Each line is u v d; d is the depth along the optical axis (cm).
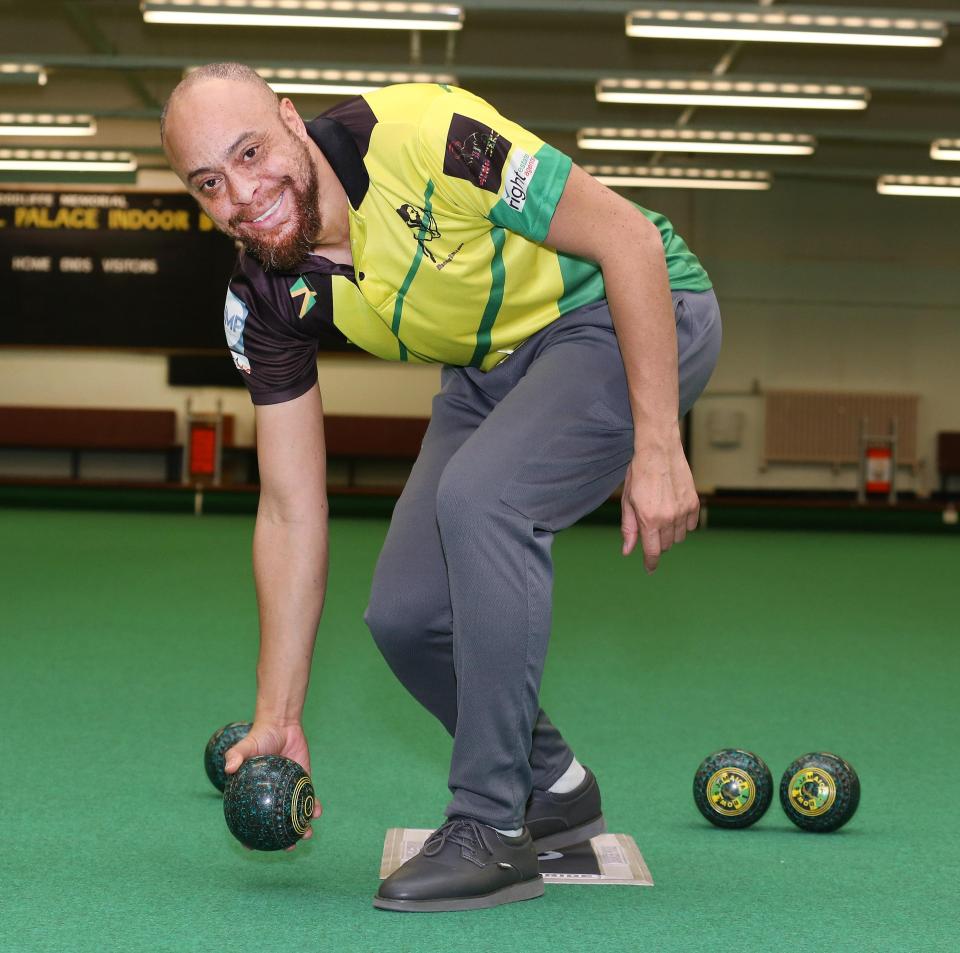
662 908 178
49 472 1374
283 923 168
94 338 1343
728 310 1395
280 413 193
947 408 1402
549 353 182
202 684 381
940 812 244
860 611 605
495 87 1108
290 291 181
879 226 1399
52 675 390
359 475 1377
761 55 1003
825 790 223
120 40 974
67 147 1215
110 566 731
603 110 1127
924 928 171
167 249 1338
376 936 162
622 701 364
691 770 278
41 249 1337
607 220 166
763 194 1395
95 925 167
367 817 232
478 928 166
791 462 1393
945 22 788
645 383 171
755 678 409
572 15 943
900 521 1201
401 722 326
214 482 1284
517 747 175
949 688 398
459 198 165
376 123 166
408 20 772
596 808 209
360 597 615
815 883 193
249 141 159
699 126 1082
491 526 168
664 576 750
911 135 1130
